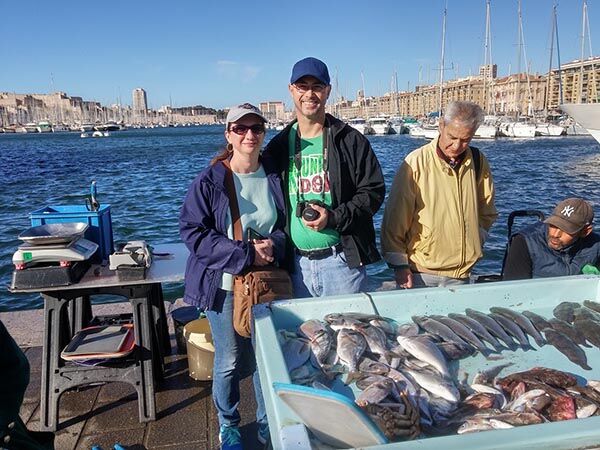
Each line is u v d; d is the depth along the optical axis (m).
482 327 2.29
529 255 3.29
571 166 28.08
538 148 40.72
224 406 2.98
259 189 2.88
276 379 1.73
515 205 16.97
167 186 21.80
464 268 3.43
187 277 2.89
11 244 11.12
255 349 2.22
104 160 37.62
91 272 3.41
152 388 3.35
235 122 2.70
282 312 2.35
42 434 2.21
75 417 3.39
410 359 2.05
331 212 2.87
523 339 2.24
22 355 2.00
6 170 29.77
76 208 3.82
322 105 2.95
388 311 2.46
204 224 2.77
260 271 2.71
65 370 3.29
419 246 3.42
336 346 2.10
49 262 3.21
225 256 2.66
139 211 15.74
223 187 2.77
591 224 3.10
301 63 2.90
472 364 2.08
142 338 3.37
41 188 21.31
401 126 65.94
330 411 1.41
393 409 1.69
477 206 3.45
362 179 3.00
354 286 3.04
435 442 1.37
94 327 3.68
